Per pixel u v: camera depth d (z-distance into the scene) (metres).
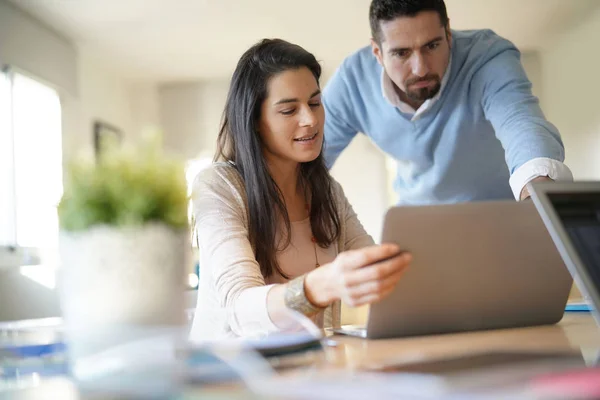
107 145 0.81
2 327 0.93
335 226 1.71
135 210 0.76
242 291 1.19
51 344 0.87
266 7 5.03
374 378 0.60
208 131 6.89
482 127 2.12
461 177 2.25
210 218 1.42
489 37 2.12
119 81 6.68
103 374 0.69
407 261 0.94
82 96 5.81
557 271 1.07
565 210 0.88
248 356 0.71
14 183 4.37
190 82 6.95
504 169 2.24
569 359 0.69
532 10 5.32
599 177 5.41
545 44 6.20
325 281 0.99
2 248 4.25
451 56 2.07
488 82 2.00
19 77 4.70
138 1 4.80
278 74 1.56
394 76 2.02
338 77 2.32
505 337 1.00
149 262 0.77
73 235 0.76
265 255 1.54
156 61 6.21
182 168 0.81
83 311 0.77
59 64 5.25
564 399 0.48
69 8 4.81
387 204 6.75
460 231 0.99
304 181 1.70
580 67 5.63
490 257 1.02
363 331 1.08
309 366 0.77
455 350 0.86
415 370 0.67
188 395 0.60
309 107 1.59
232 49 5.98
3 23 4.43
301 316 0.90
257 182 1.55
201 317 1.42
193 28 5.42
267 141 1.61
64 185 0.80
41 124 5.02
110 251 0.76
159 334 0.73
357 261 0.93
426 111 2.11
